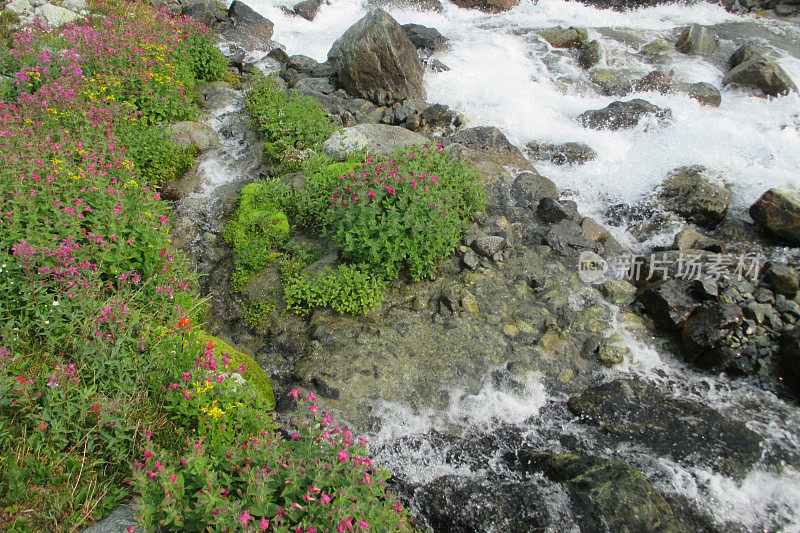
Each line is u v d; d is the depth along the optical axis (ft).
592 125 36.52
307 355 20.79
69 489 13.25
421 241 23.40
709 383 20.44
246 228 26.43
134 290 19.86
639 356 21.43
